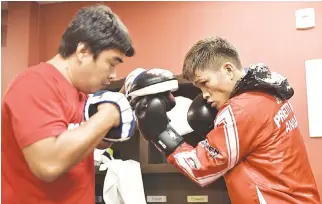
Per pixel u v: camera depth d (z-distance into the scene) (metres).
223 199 1.91
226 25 2.38
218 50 1.50
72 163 0.96
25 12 2.63
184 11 2.46
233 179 1.41
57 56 1.16
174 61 2.43
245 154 1.39
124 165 1.88
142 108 1.46
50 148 0.94
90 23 1.10
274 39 2.29
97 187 2.03
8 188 1.06
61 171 0.95
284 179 1.35
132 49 1.18
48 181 0.96
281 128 1.41
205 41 1.56
